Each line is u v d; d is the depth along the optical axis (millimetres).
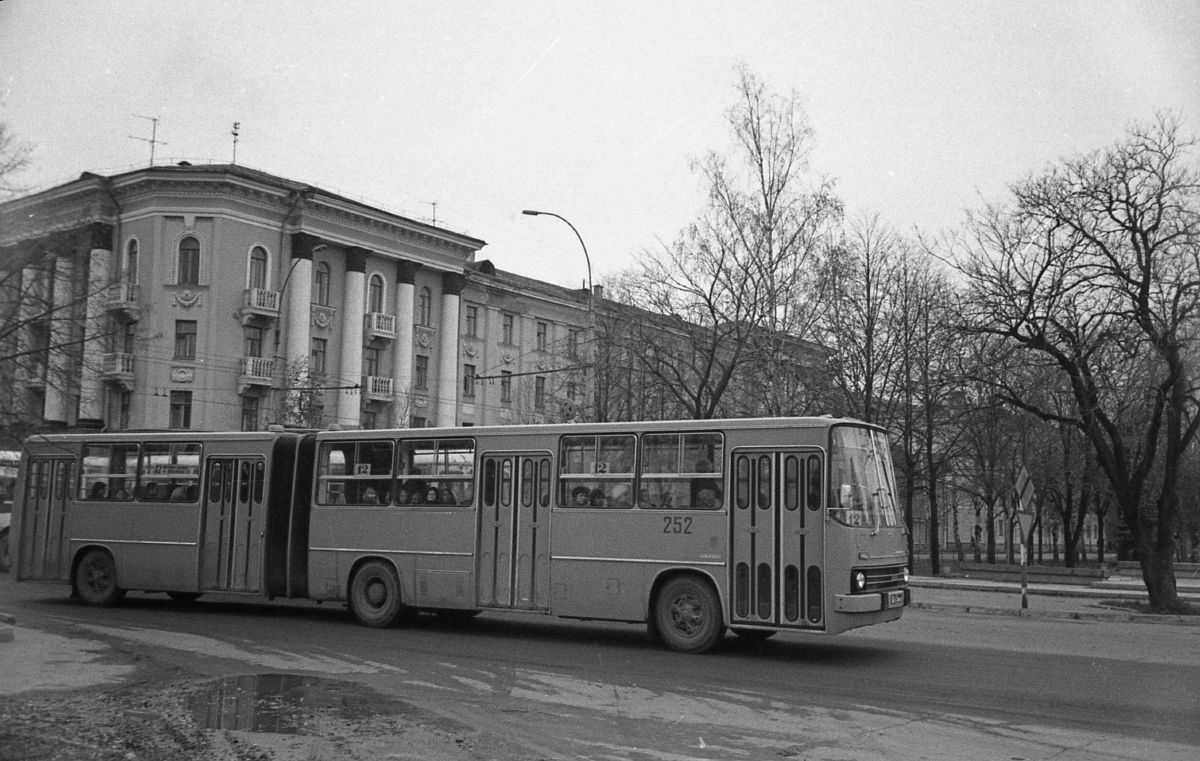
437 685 11250
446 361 59438
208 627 16438
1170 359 23312
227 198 49312
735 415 31219
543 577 15156
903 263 38844
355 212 53594
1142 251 23859
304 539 17406
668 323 29688
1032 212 24891
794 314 30062
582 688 11211
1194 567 44938
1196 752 8477
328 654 13523
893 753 8375
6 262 23297
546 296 66312
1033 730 9242
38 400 34188
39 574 19734
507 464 15719
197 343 48688
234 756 7945
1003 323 24906
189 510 18422
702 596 13961
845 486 13336
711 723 9445
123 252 49781
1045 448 47875
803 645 15047
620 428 14883
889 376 38688
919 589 31703
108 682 11000
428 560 16156
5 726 8789
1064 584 34719
